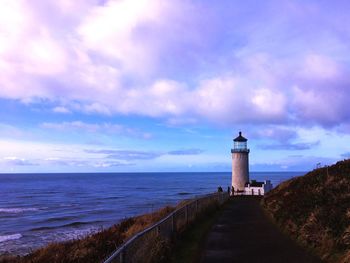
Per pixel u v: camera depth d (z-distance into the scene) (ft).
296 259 34.99
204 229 55.11
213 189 404.98
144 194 335.67
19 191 412.98
